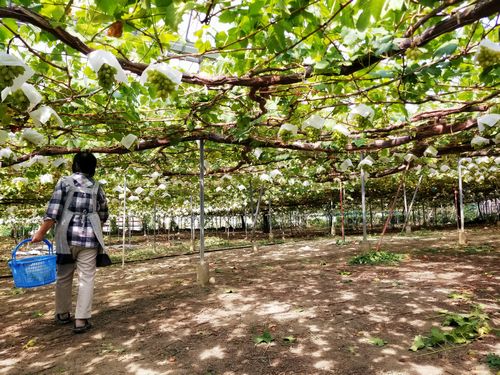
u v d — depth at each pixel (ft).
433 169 28.02
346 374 8.61
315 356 9.68
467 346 9.71
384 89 11.44
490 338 10.14
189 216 74.49
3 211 41.57
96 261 13.04
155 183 30.19
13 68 4.41
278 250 36.65
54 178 22.15
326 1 6.71
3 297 19.30
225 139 16.43
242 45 7.48
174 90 5.09
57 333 12.40
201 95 11.89
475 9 6.01
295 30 7.59
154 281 21.85
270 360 9.56
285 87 10.59
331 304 14.56
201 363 9.55
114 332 12.25
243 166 26.43
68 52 8.09
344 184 40.70
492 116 9.38
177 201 46.14
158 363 9.65
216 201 55.72
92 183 12.80
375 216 93.20
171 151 21.22
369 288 17.07
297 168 26.58
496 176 42.70
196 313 14.19
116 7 5.18
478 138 14.61
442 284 17.11
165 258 35.19
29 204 38.40
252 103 12.11
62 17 5.45
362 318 12.57
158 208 57.93
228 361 9.61
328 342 10.59
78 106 11.05
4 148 12.20
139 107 13.69
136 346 10.89
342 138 11.42
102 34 7.13
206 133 16.25
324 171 30.07
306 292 16.92
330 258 28.50
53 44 7.71
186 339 11.34
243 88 11.55
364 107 8.63
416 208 77.87
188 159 23.40
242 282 20.10
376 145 17.07
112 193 37.09
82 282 12.39
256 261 29.01
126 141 11.51
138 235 83.25
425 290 16.07
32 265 13.60
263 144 16.79
